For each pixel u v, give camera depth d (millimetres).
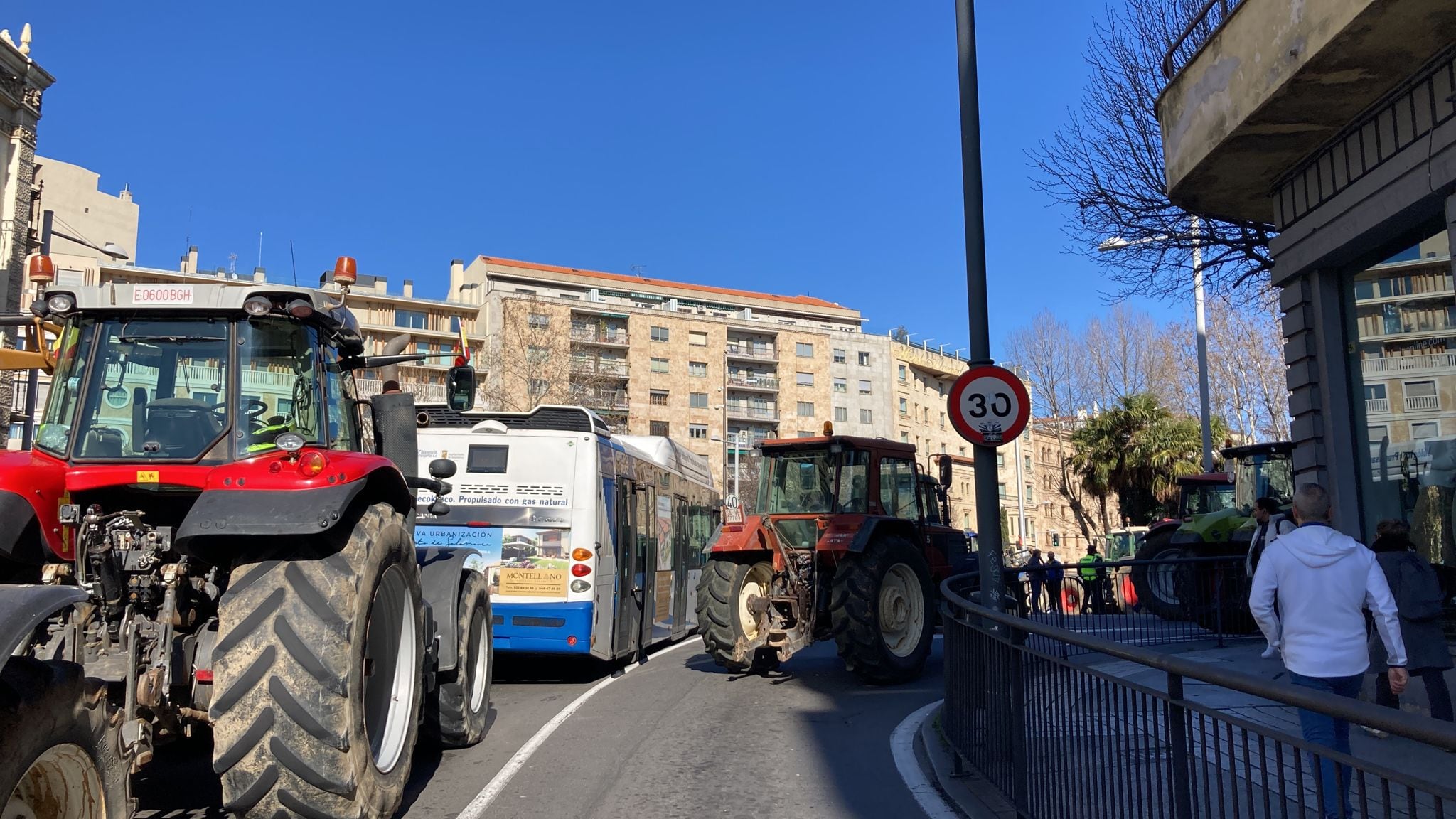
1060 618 10820
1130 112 14703
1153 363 40062
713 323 78250
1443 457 6910
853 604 9891
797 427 80000
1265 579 4926
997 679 5676
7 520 4375
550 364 52500
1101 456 38062
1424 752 3180
